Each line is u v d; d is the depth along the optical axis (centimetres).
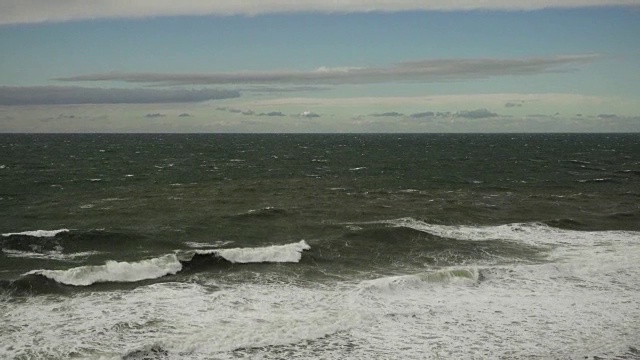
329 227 2236
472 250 1905
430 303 1362
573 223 2367
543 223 2359
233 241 1989
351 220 2409
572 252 1884
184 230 2139
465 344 1123
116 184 3609
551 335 1177
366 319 1236
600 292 1461
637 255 1822
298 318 1227
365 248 1902
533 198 3175
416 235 2064
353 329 1185
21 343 1056
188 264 1628
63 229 2123
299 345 1099
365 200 3019
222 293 1396
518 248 1944
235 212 2562
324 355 1059
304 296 1393
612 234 2197
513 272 1619
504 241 2050
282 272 1608
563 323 1245
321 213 2559
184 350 1053
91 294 1359
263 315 1245
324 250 1858
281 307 1303
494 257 1822
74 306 1269
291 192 3319
